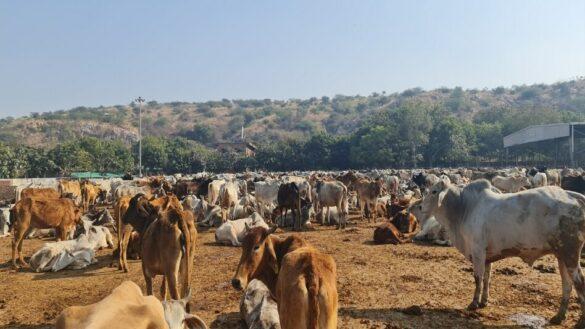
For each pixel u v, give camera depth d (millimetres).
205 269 13133
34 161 78875
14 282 12312
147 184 36219
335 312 5434
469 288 10625
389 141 105688
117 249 14562
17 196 31578
